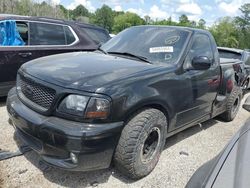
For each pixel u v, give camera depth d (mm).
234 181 1752
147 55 4137
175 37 4340
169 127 3906
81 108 2963
